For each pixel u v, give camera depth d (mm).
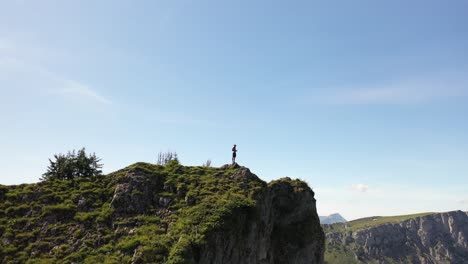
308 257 69562
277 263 65188
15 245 47625
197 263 41750
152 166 63969
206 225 45969
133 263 40938
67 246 46812
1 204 55750
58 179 64375
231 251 47781
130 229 48875
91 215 52219
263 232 58062
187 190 56562
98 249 45500
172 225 47906
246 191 58031
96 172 71688
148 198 55406
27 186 61250
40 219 52500
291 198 73375
